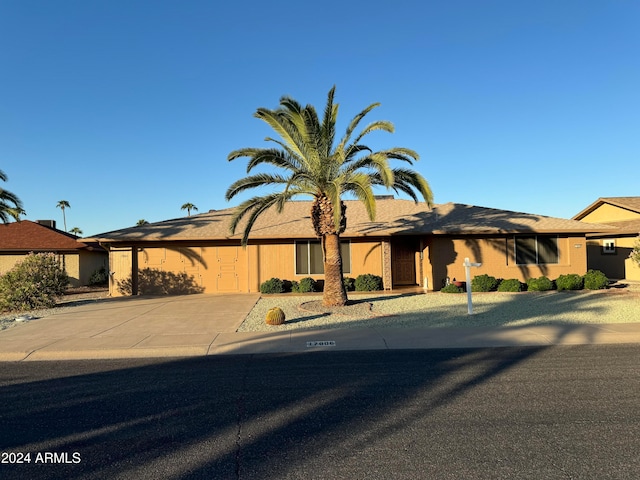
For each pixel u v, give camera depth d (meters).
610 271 26.53
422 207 25.00
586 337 10.11
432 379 7.09
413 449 4.51
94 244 27.70
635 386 6.51
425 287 21.53
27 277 16.31
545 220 21.80
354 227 21.64
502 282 19.41
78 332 11.42
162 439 4.88
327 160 14.43
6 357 9.15
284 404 5.99
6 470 4.20
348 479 3.93
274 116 14.10
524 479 3.89
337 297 15.30
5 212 22.80
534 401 5.90
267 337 10.66
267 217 23.53
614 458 4.25
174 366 8.33
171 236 20.88
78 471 4.17
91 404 6.12
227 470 4.14
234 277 21.38
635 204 26.50
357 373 7.57
